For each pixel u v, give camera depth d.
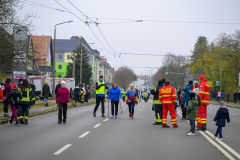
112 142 8.83
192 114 10.37
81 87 33.22
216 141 9.13
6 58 22.53
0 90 14.88
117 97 16.70
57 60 99.06
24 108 13.70
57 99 13.90
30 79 41.78
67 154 7.12
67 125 13.15
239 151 7.60
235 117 19.70
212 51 63.78
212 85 58.44
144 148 7.94
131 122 14.45
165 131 11.30
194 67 69.00
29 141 8.95
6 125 13.18
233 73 57.81
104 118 16.52
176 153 7.31
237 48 54.59
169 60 85.81
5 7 20.41
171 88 12.40
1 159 6.58
